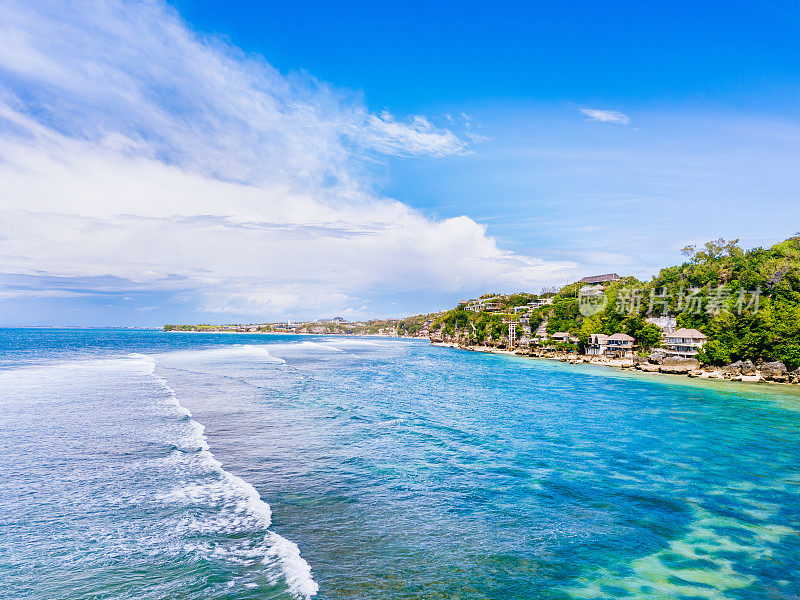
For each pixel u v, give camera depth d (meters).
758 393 54.84
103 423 31.33
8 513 17.83
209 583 13.59
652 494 21.88
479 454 27.66
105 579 13.70
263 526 17.25
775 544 17.31
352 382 59.53
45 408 36.06
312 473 23.39
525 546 16.83
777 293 86.00
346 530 17.50
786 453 28.55
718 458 27.45
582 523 18.77
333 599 13.20
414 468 24.78
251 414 36.22
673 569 15.56
